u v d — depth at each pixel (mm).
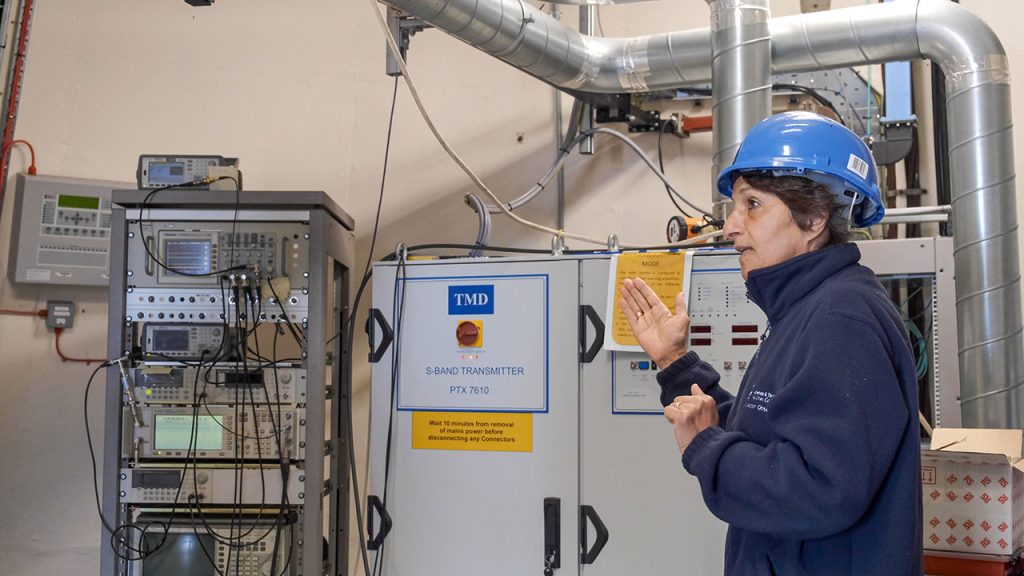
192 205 2473
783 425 1179
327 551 2699
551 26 2803
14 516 3271
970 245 2549
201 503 2424
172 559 2434
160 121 3479
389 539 2436
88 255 3293
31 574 3266
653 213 3383
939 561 1814
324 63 3520
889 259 2672
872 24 2611
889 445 1140
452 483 2406
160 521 2406
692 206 3143
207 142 3480
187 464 2432
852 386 1141
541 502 2342
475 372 2412
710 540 2232
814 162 1273
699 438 1265
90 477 3305
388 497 2447
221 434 2428
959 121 2574
